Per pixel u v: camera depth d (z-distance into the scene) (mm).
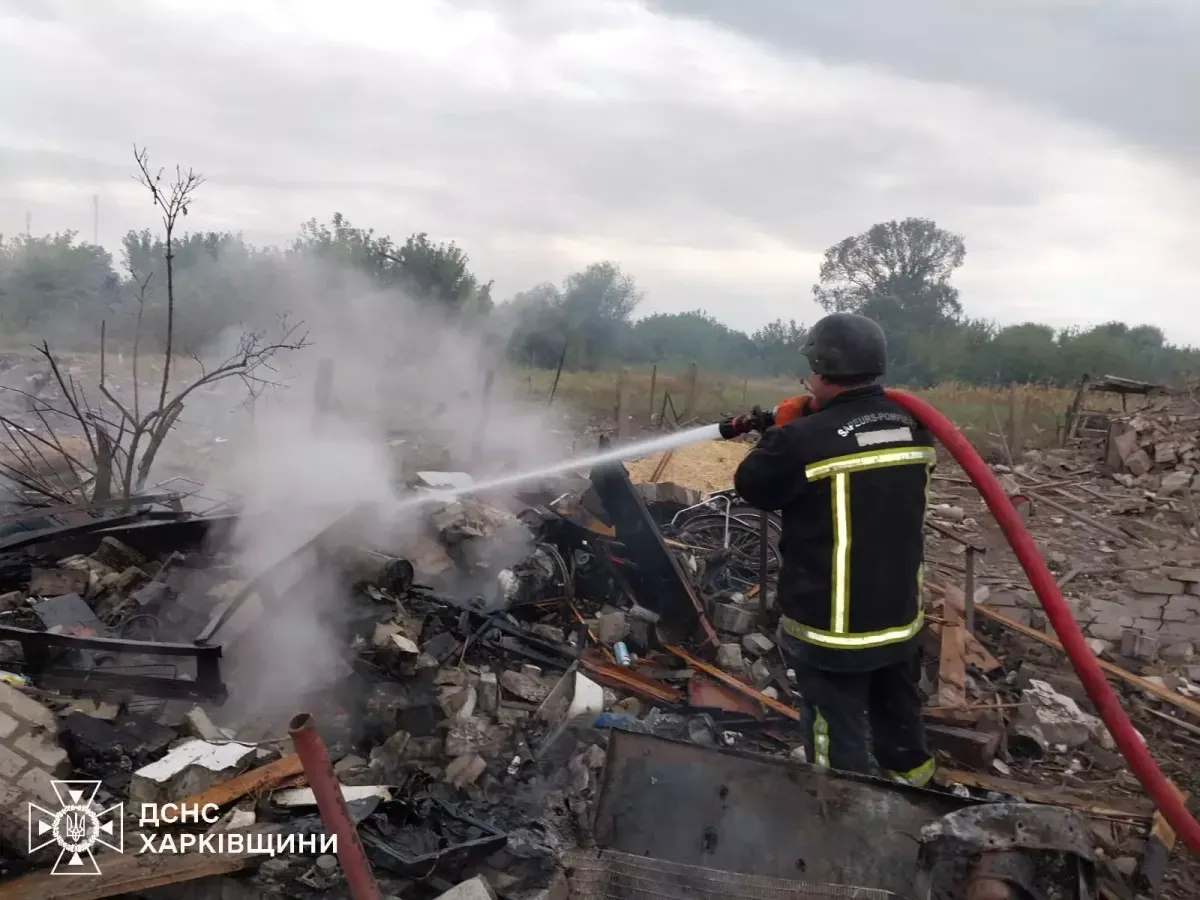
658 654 5008
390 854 2857
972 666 5262
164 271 17625
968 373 39531
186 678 3947
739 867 2709
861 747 3074
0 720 3172
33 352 16250
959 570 7734
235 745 3359
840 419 3035
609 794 2891
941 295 48344
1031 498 10766
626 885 2684
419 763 3648
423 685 4043
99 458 6109
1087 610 6121
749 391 23500
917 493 3047
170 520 5301
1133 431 12852
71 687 3693
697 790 2820
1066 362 38875
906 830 2623
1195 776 4262
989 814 2246
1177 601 6047
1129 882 3342
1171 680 5371
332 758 3541
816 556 3039
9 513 6059
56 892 2609
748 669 4957
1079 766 4336
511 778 3621
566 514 5738
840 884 2576
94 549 5066
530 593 5164
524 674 4473
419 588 4754
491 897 2756
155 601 4441
